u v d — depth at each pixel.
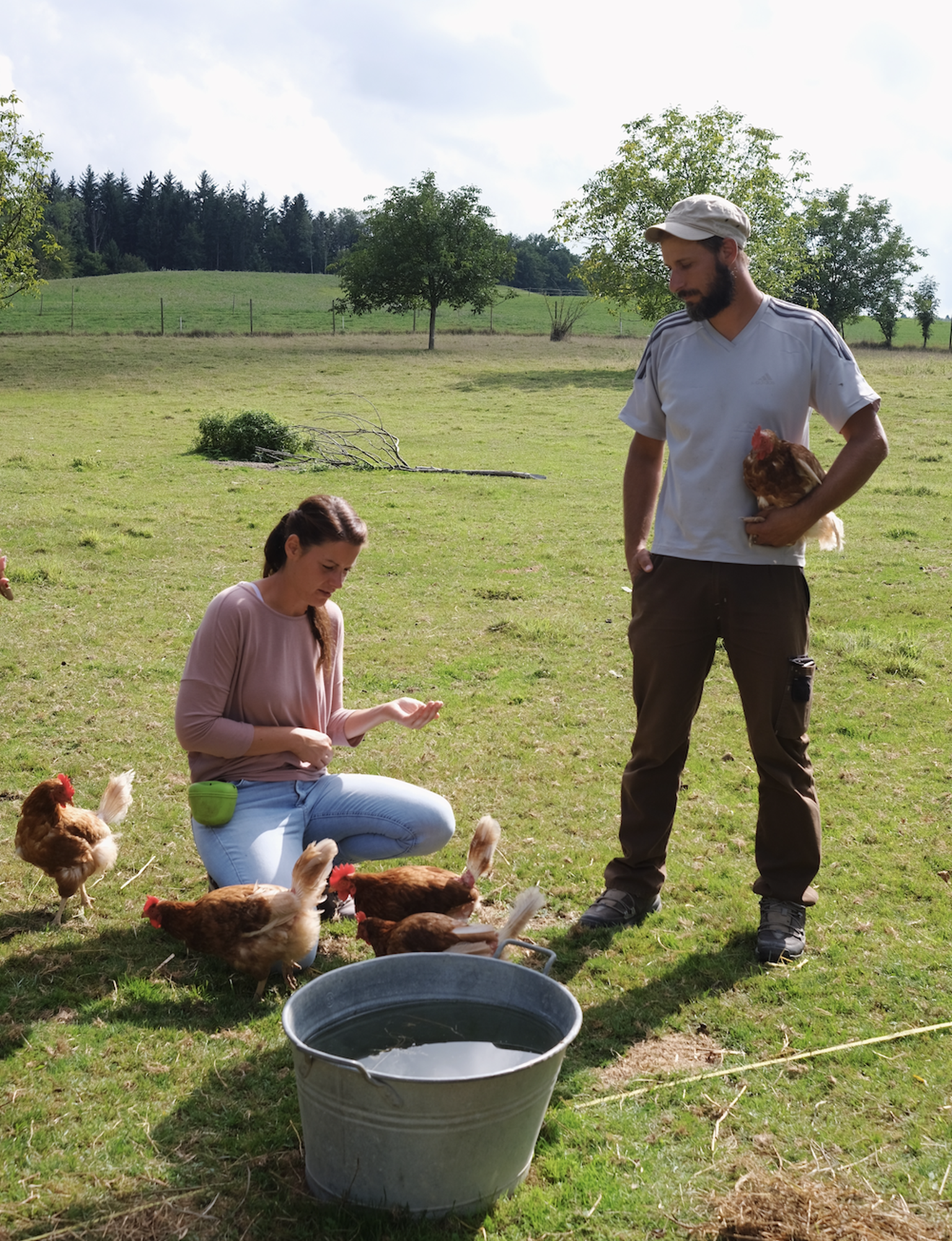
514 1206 2.61
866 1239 2.45
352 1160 2.49
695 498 3.93
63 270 114.69
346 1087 2.39
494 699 7.70
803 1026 3.54
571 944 4.13
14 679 7.79
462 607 10.57
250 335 54.47
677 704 4.12
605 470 19.95
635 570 4.17
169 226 151.25
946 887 4.67
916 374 35.75
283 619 4.07
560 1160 2.81
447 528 14.60
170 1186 2.68
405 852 4.21
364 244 57.78
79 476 18.09
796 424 3.89
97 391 32.66
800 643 3.95
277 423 21.22
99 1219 2.55
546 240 142.50
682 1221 2.59
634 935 4.20
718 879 4.77
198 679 3.95
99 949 3.98
